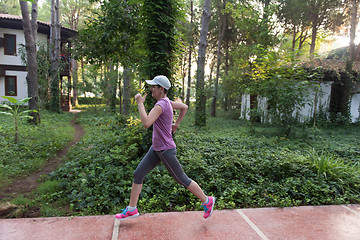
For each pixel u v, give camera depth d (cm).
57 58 1758
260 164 492
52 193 384
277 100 944
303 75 968
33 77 1117
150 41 545
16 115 737
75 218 297
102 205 336
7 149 643
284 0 1916
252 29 1540
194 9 2586
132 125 687
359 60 1827
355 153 704
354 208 354
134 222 291
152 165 278
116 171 426
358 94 1644
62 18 3344
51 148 690
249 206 362
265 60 948
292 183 411
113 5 638
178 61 587
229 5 1725
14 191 406
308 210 342
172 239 256
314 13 1870
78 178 431
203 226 286
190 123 1404
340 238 271
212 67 3544
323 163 475
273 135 986
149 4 528
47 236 256
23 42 1844
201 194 283
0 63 1797
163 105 260
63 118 1519
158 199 353
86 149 681
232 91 1975
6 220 289
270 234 274
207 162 527
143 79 576
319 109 1409
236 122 1559
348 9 1878
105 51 686
